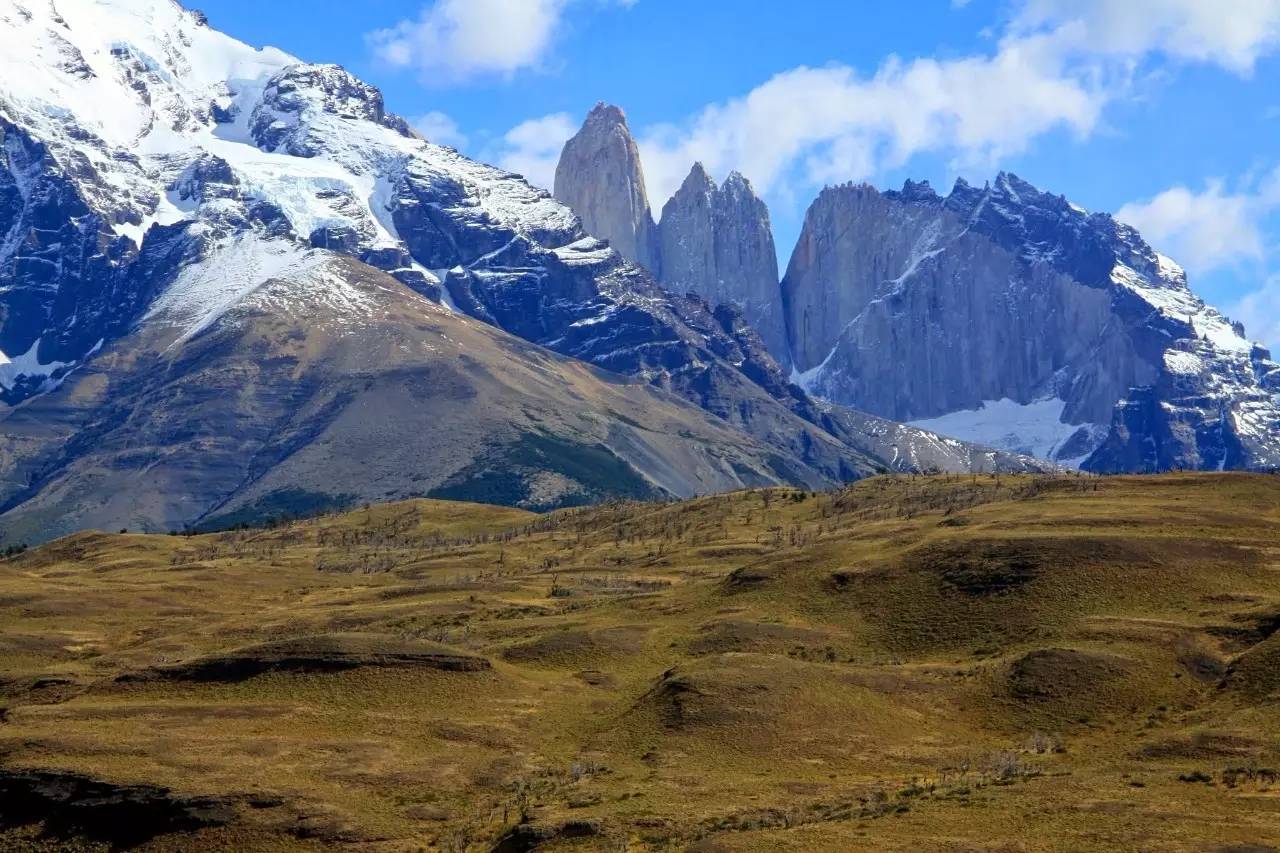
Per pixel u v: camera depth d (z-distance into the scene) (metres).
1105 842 169.75
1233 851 164.25
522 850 194.12
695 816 197.12
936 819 184.12
